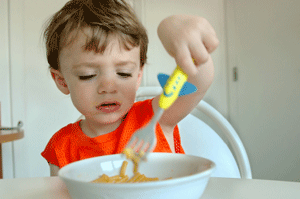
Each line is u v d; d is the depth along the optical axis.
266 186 0.38
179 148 0.71
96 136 0.69
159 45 2.16
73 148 0.70
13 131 1.52
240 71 2.07
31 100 2.05
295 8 1.65
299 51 1.62
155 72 2.14
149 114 0.67
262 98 1.89
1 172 1.86
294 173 1.66
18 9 2.03
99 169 0.36
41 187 0.40
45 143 2.07
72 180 0.26
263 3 1.87
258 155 1.92
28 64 2.05
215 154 1.01
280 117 1.76
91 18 0.56
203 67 0.51
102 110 0.57
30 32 2.05
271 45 1.82
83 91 0.56
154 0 2.17
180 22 0.40
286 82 1.71
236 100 2.11
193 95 0.56
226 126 1.04
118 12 0.60
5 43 2.01
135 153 0.34
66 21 0.59
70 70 0.57
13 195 0.37
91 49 0.54
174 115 0.62
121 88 0.56
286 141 1.71
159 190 0.25
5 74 2.01
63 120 2.11
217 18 2.19
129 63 0.56
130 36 0.57
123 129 0.67
